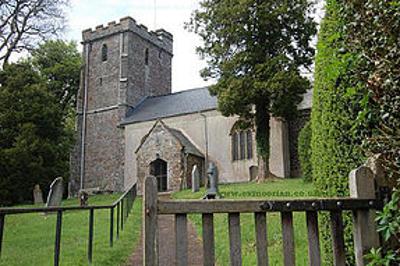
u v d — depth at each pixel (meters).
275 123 24.84
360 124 2.91
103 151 32.03
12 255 7.10
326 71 2.85
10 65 26.28
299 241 5.95
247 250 6.38
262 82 18.38
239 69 19.48
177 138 25.67
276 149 24.45
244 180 25.05
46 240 8.51
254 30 19.23
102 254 6.88
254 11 19.20
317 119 4.18
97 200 22.97
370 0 2.42
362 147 2.77
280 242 6.32
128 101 32.50
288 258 2.43
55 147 25.42
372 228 2.49
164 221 11.15
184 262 2.31
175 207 2.34
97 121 33.06
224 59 20.02
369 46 2.49
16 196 23.05
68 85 37.31
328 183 3.59
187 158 25.33
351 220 2.86
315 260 2.46
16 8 24.36
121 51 33.47
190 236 8.76
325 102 3.62
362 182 2.55
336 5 3.08
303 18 19.09
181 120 28.09
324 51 3.60
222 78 19.80
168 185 25.33
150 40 35.84
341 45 2.94
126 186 29.53
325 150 3.69
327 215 3.59
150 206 2.31
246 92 18.72
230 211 2.39
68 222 11.21
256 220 2.43
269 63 18.48
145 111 31.50
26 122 24.77
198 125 27.41
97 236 8.73
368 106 2.68
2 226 3.91
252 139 25.27
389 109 2.41
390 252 2.27
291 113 18.56
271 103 19.62
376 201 2.52
